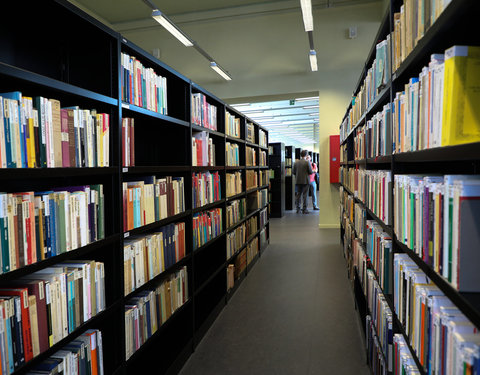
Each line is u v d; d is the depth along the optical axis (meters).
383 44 1.66
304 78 7.20
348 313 2.97
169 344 2.31
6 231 1.03
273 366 2.20
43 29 1.49
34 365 1.13
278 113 12.24
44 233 1.20
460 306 0.76
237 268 3.73
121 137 1.64
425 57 1.16
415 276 1.16
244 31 5.67
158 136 2.54
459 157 0.72
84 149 1.42
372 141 2.08
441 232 0.89
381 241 1.78
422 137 1.05
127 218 1.70
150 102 1.99
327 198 7.16
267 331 2.69
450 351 0.83
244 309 3.13
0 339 1.01
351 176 3.74
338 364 2.21
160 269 2.05
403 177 1.30
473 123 0.81
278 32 5.70
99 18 5.41
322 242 5.77
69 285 1.32
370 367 2.09
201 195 2.76
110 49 1.60
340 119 7.03
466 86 0.80
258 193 4.98
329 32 5.71
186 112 2.49
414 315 1.14
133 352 1.75
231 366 2.21
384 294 1.66
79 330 1.36
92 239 1.47
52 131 1.24
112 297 1.62
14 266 1.06
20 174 1.06
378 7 5.03
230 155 3.71
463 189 0.76
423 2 1.07
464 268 0.77
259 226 5.10
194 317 2.62
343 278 3.90
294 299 3.33
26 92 1.38
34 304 1.15
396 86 1.48
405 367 1.22
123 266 1.64
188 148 2.49
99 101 1.49
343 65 6.87
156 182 2.05
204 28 5.57
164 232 2.12
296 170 9.30
